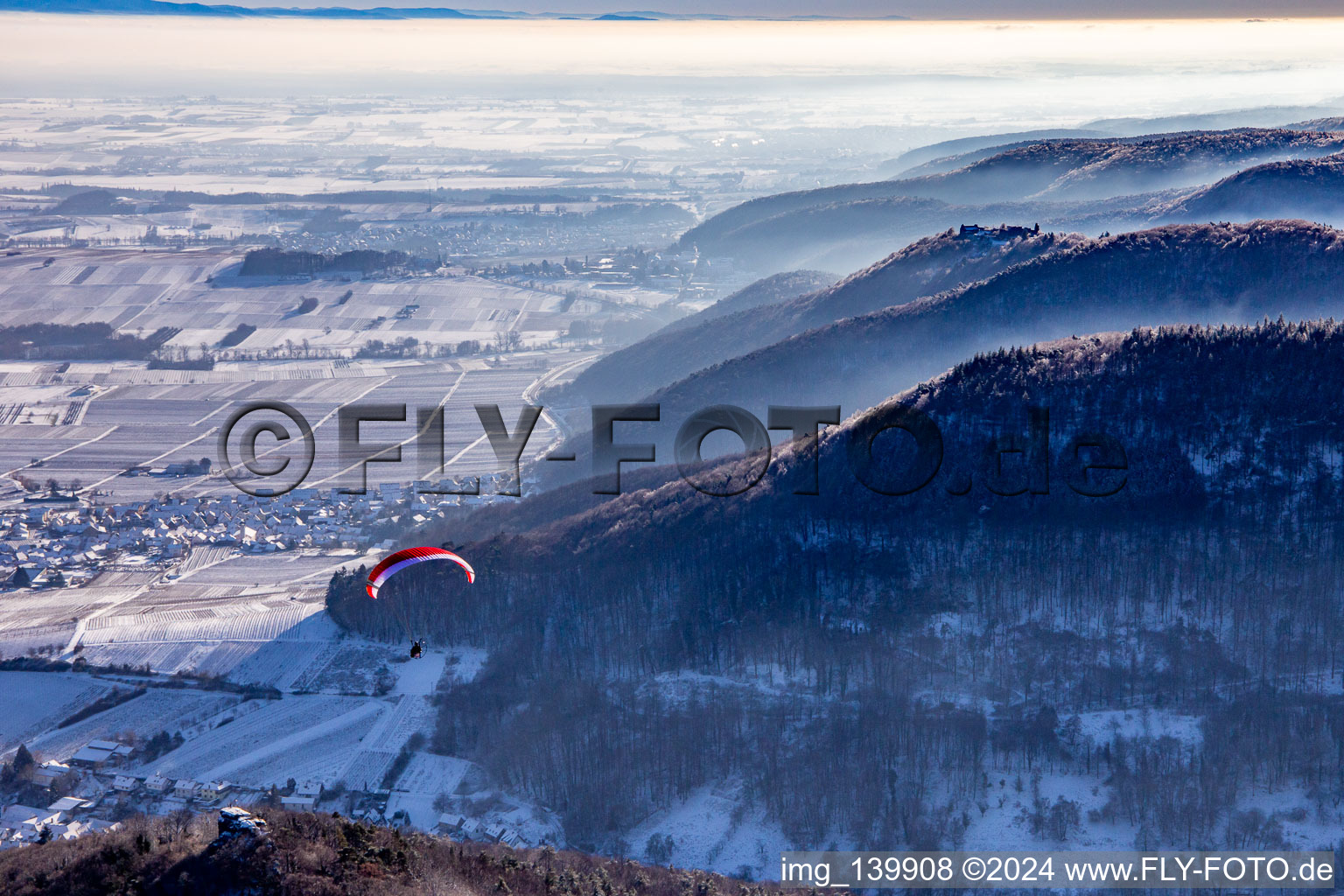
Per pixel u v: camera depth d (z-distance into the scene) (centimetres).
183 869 11606
